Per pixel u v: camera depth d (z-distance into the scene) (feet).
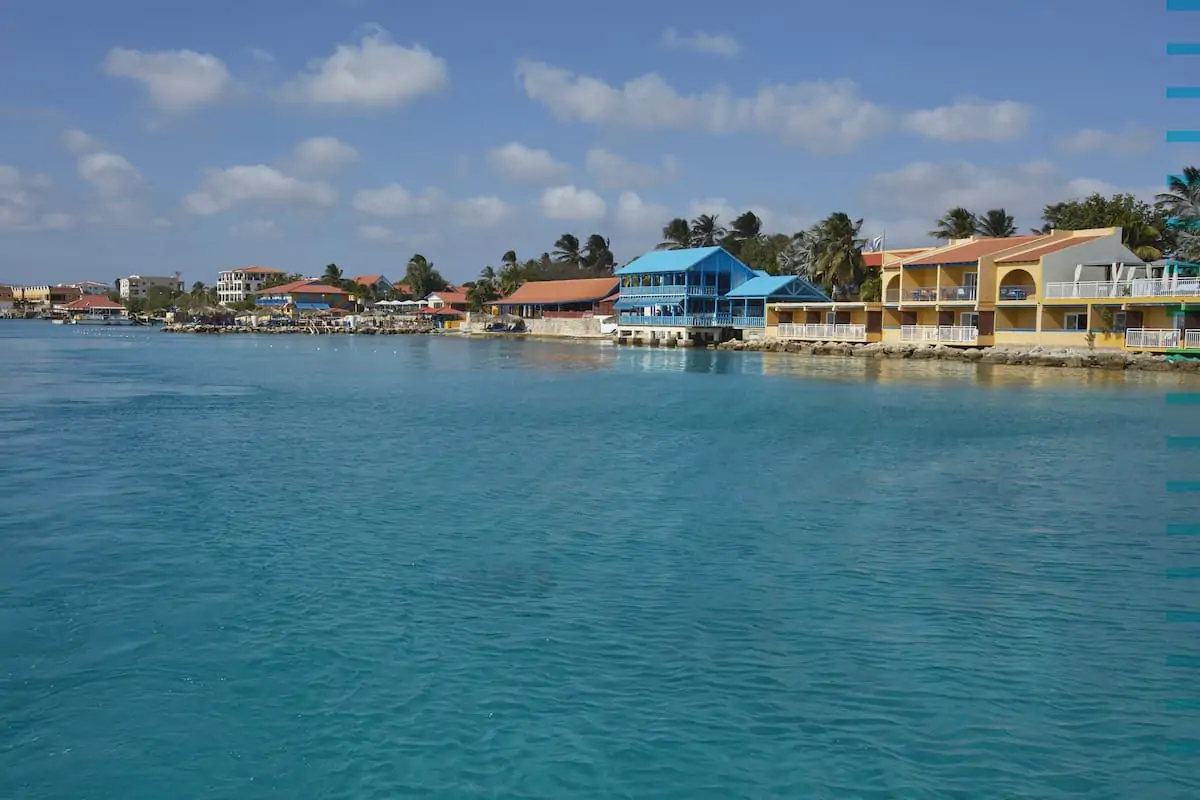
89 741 34.63
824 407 135.54
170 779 32.30
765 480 81.10
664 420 122.42
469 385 179.42
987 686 39.29
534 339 414.62
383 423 120.26
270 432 111.34
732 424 117.91
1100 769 33.04
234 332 508.94
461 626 45.37
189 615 46.52
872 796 31.37
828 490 76.89
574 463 89.56
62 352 302.66
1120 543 60.85
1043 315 209.36
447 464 88.94
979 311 221.25
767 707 37.29
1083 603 49.34
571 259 545.44
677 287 324.19
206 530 62.75
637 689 38.81
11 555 56.34
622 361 253.65
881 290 273.54
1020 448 97.76
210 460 90.63
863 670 40.75
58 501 71.20
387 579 52.37
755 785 31.94
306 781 32.22
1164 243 246.47
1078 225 262.26
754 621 46.34
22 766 32.99
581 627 45.32
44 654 41.81
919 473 84.28
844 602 49.26
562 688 38.81
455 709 37.04
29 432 109.60
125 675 39.75
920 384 169.27
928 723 36.17
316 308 592.60
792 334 278.46
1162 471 85.10
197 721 36.06
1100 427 112.88
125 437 106.01
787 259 368.27
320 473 83.97
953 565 55.93
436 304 574.97
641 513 68.64
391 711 36.83
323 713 36.63
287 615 46.60
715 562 56.29
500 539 61.16
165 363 248.52
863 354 245.24
